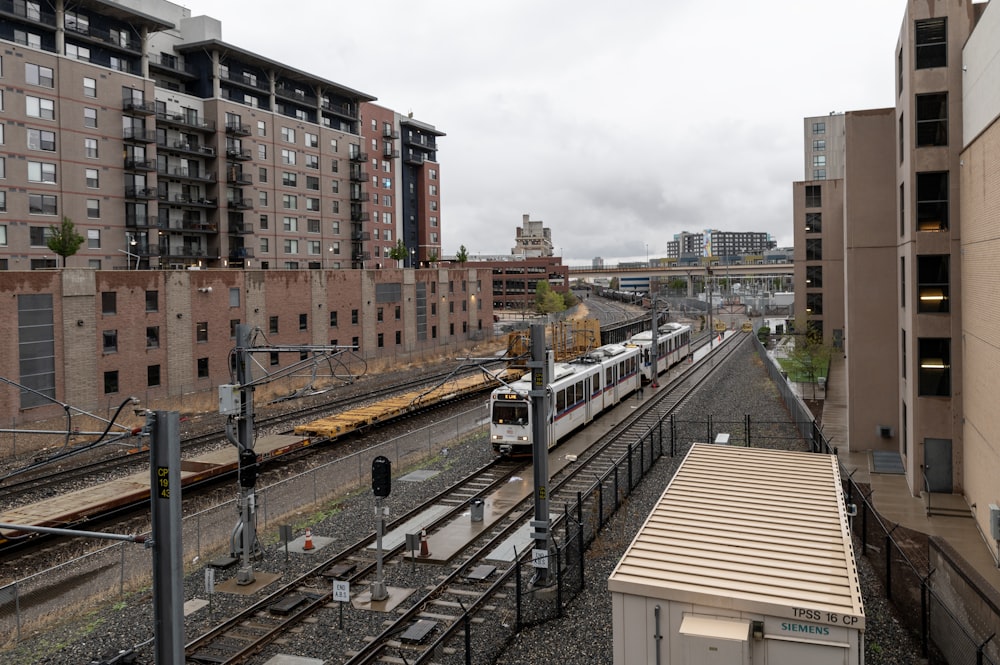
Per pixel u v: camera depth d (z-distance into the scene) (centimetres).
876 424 3092
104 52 6406
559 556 1645
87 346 4309
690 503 1514
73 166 5834
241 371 1947
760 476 1692
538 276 15838
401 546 2062
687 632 1066
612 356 4334
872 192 3075
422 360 6631
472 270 8431
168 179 6894
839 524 1378
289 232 7975
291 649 1502
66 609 1719
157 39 7081
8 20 5659
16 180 5450
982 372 2136
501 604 1703
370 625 1602
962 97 2434
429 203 11262
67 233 4891
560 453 3178
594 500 2462
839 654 1033
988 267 2052
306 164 8194
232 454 3003
